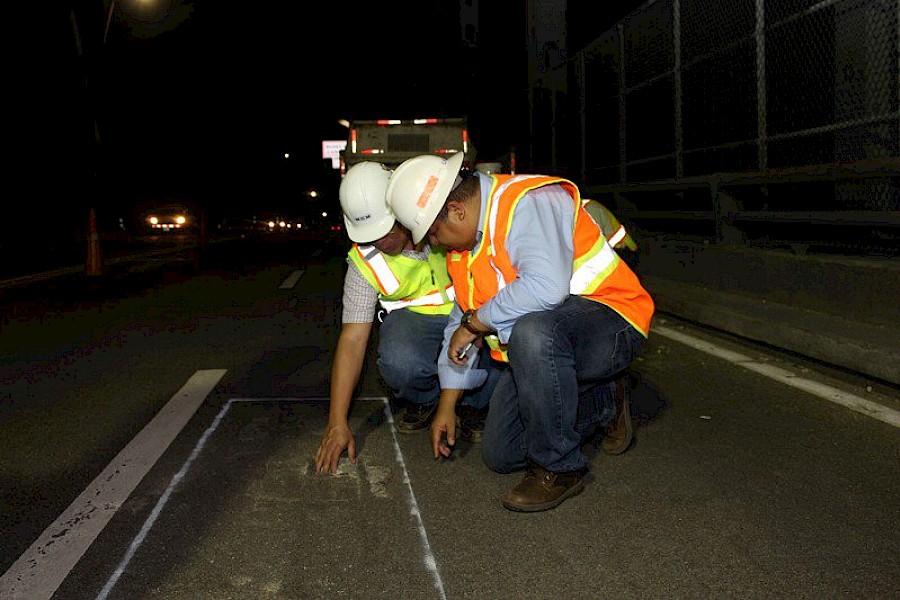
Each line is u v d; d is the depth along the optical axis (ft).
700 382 17.97
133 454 13.01
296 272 48.37
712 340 22.98
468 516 10.51
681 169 34.06
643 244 33.83
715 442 13.60
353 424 14.61
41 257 73.46
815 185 25.82
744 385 17.63
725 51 30.48
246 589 8.57
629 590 8.53
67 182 89.04
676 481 11.75
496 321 10.57
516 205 10.48
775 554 9.32
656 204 37.58
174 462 12.59
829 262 21.58
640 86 37.73
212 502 10.94
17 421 15.33
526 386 10.61
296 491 11.35
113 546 9.61
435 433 11.80
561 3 71.26
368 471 12.17
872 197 23.61
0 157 86.02
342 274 46.39
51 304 34.63
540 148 56.85
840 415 15.15
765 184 24.40
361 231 12.10
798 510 10.61
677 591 8.50
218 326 26.73
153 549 9.52
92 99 52.90
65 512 10.63
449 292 13.41
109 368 20.20
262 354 21.50
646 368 19.47
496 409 11.46
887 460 12.57
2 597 8.42
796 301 23.04
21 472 12.29
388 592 8.51
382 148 47.01
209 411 15.62
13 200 85.92
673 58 34.78
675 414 15.40
